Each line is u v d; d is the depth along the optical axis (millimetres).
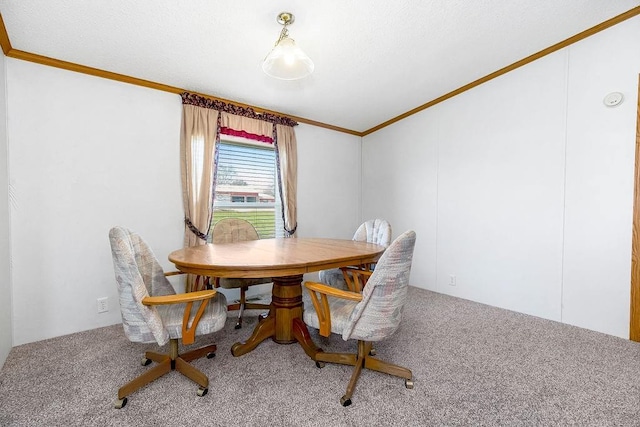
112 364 1771
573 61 2391
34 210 2082
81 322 2266
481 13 2092
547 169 2549
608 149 2223
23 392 1495
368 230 2678
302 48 2357
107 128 2375
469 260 3123
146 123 2568
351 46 2377
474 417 1331
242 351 1883
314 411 1370
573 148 2400
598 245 2277
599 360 1842
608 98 2209
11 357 1850
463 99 3148
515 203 2756
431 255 3494
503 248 2848
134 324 1379
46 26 1854
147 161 2574
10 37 1888
